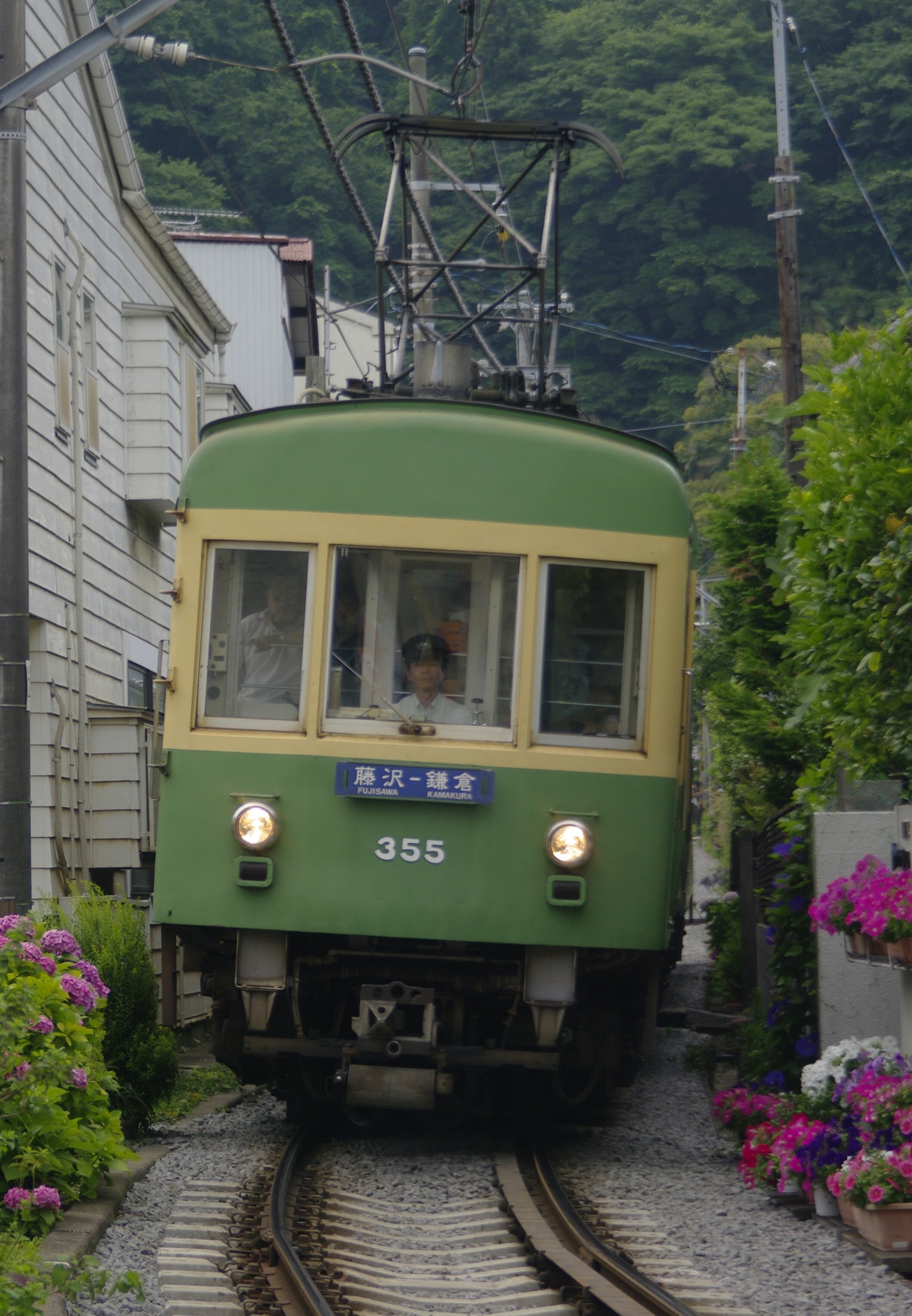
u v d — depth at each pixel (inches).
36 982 922.1
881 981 1128.8
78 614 1824.6
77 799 1774.1
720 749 2524.6
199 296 2529.5
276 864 1090.1
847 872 1134.4
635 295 7362.2
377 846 1088.8
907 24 7322.8
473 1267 843.4
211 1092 1504.7
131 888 1930.4
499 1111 1275.8
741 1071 1379.2
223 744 1100.5
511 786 1090.1
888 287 6830.7
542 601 1105.4
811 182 7091.5
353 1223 922.7
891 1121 906.1
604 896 1086.4
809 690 1195.9
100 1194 922.1
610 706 1106.7
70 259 1887.3
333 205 6220.5
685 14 7588.6
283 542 1113.4
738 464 2119.8
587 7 7726.4
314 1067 1210.0
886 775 1263.5
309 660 1102.4
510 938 1082.1
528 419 1131.9
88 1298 727.7
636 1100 1477.6
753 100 7268.7
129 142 2092.8
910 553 994.7
